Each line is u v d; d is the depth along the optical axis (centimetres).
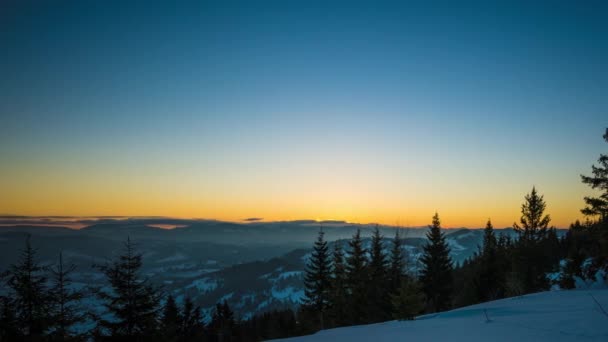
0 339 1772
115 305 2184
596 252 2945
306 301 4778
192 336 4675
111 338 2080
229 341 6581
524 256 4594
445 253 4922
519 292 3841
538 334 1051
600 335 942
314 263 4778
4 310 1784
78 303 2069
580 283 3134
